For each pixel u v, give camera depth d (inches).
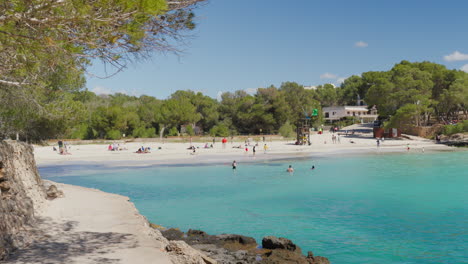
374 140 3230.8
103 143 3211.1
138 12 229.8
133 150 2532.0
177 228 623.5
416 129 3356.3
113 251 368.2
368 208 805.2
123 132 3666.3
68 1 221.5
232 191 1028.5
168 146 2915.8
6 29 237.9
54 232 434.9
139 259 345.1
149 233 452.8
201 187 1097.4
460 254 515.5
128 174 1391.5
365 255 513.7
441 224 671.8
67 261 335.3
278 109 4067.4
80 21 232.1
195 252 362.6
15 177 474.0
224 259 462.6
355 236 601.3
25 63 304.0
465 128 3038.9
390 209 792.9
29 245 382.9
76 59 282.8
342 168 1546.5
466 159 1822.1
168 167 1605.6
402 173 1374.3
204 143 3253.0
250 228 654.5
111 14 233.8
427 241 573.9
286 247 514.6
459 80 3378.4
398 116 3218.5
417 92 3225.9
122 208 584.4
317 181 1202.0
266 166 1628.9
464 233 613.6
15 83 356.5
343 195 957.2
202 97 4559.5
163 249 377.1
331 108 5315.0
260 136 3666.3
